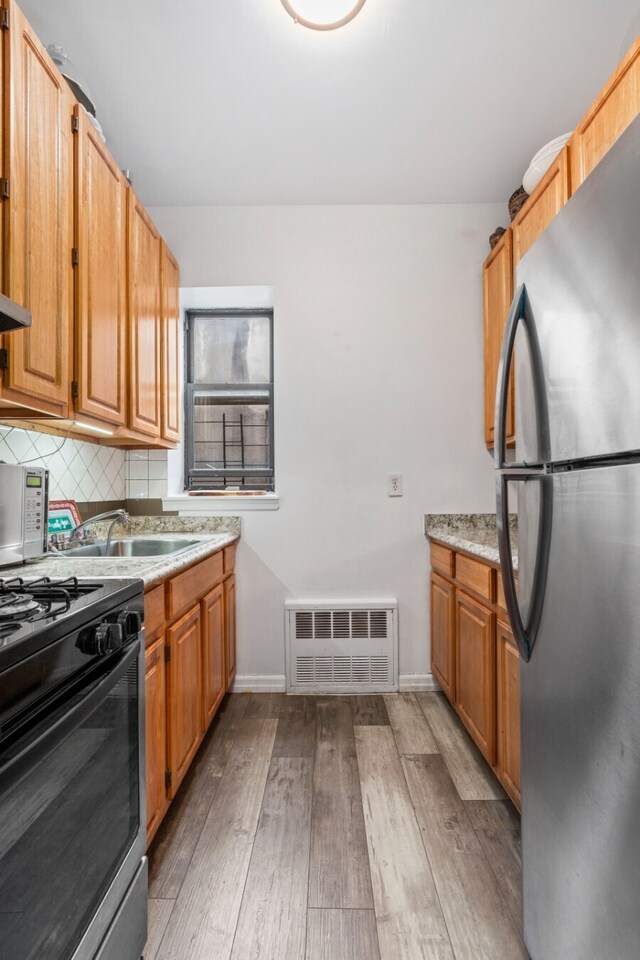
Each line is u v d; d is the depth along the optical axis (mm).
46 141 1248
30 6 1438
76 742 836
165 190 2385
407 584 2525
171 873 1314
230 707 2316
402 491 2529
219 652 2125
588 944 802
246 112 1869
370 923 1162
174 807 1584
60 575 1234
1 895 644
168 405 2287
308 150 2096
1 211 1073
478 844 1413
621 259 712
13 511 1384
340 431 2533
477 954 1087
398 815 1539
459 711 2033
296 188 2381
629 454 724
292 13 1448
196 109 1851
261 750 1925
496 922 1164
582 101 1833
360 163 2189
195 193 2412
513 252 2096
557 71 1696
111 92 1767
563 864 883
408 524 2531
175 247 2525
